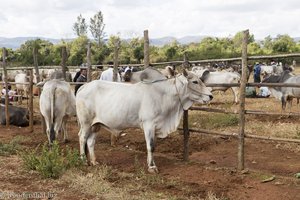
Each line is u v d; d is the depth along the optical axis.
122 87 7.38
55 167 6.86
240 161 7.04
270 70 27.16
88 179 6.62
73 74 19.94
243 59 6.92
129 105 7.14
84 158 7.54
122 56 36.31
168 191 6.10
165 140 9.83
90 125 7.62
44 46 44.81
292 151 8.45
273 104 16.41
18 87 18.66
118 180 6.67
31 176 6.98
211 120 11.40
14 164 7.79
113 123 7.33
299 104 16.81
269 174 6.68
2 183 6.60
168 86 7.19
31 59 39.75
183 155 7.92
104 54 37.66
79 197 5.92
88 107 7.50
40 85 10.25
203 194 5.93
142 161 7.96
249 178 6.60
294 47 43.94
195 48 43.84
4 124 12.96
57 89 8.93
